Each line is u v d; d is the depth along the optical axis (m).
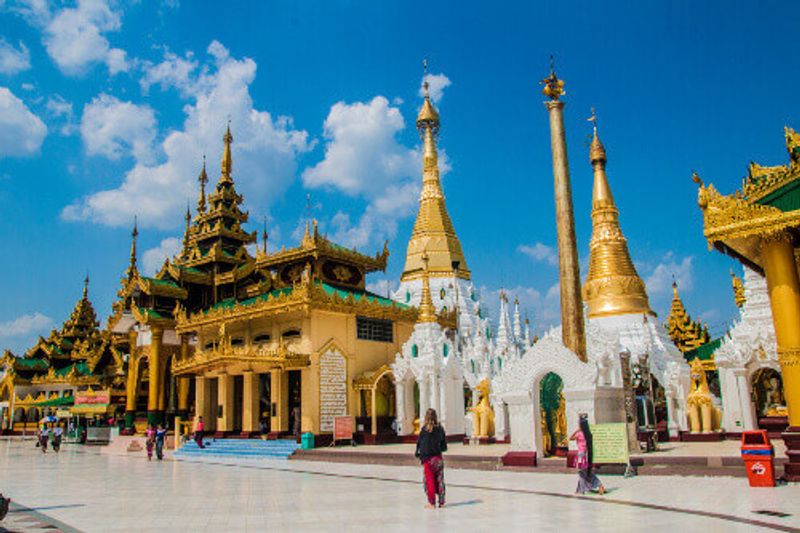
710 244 21.17
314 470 31.16
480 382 42.56
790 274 20.36
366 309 47.75
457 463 29.47
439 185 77.50
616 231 49.50
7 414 87.19
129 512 18.19
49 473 32.19
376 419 46.28
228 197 66.31
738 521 14.48
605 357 28.95
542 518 15.50
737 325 40.03
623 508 16.78
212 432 52.12
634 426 28.91
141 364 62.31
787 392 20.31
